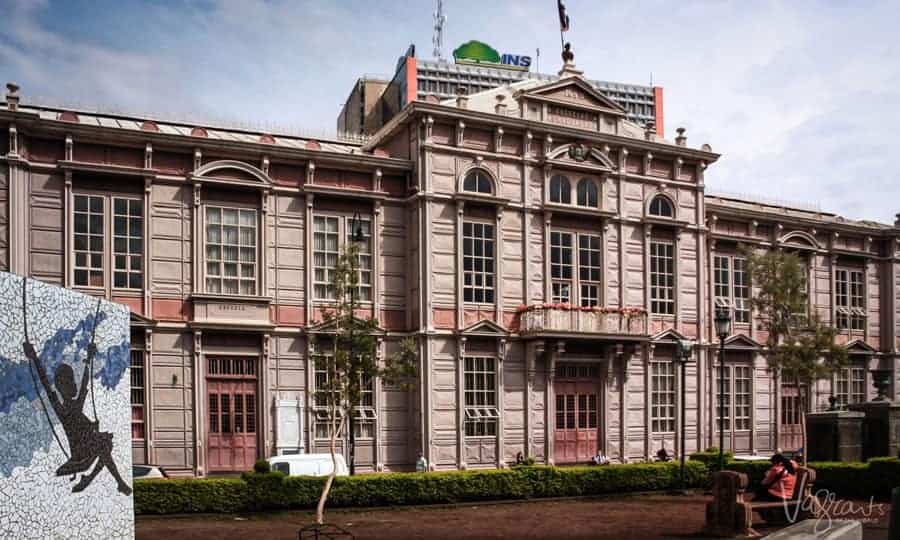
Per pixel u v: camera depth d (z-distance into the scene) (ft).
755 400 158.61
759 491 82.38
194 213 115.24
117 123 123.13
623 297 141.08
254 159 119.55
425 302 124.47
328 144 140.67
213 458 113.80
